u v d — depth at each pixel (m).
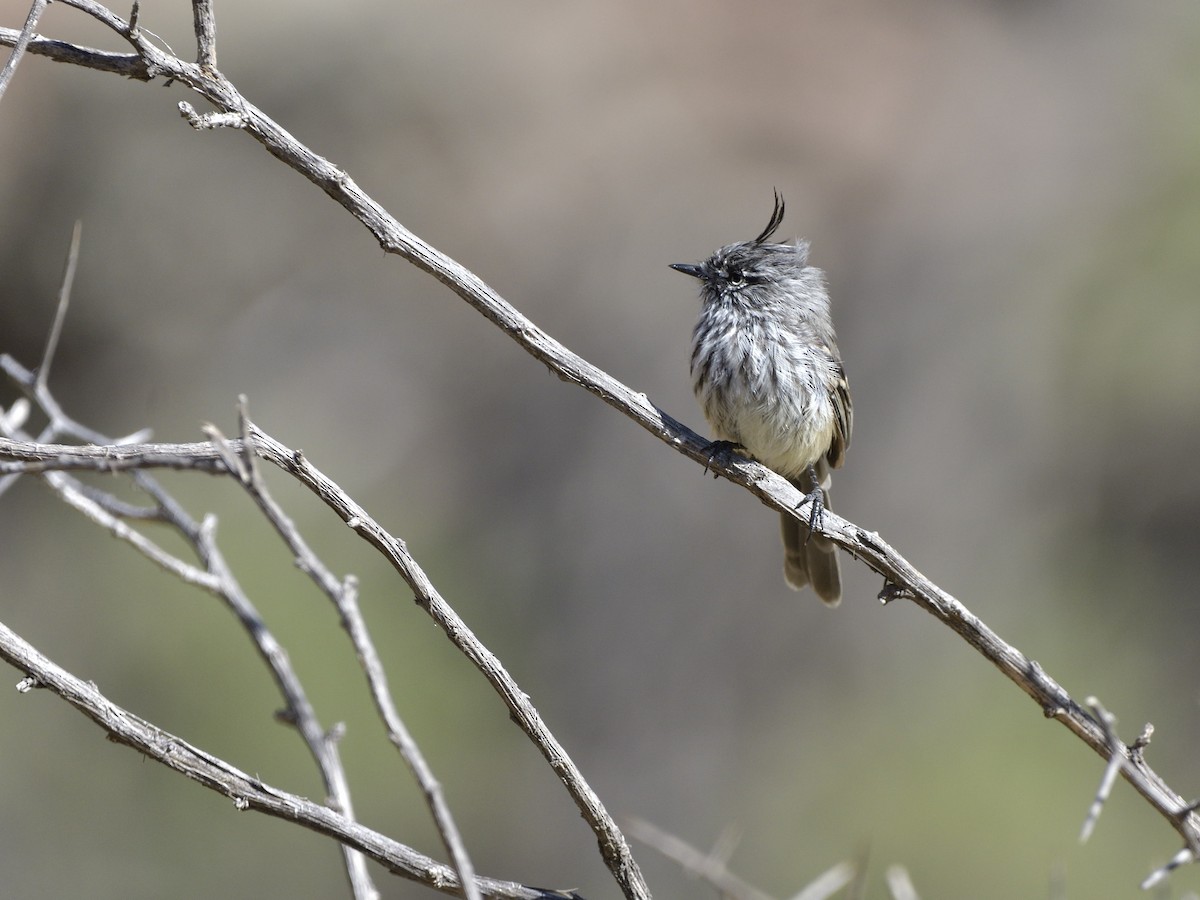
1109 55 21.36
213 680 12.55
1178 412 18.52
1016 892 13.78
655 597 17.88
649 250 19.64
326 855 12.05
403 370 18.61
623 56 20.61
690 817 16.33
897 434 19.33
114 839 11.83
